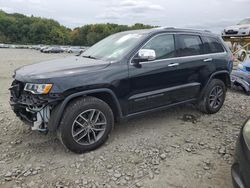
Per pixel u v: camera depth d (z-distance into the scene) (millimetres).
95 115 4047
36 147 4188
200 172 3588
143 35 4664
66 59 4762
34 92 3660
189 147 4266
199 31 5520
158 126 5055
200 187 3283
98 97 4195
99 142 4109
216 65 5602
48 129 3801
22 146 4223
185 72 5051
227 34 15461
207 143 4414
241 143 2725
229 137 4656
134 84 4363
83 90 3854
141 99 4480
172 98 4953
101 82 3969
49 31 110250
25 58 28609
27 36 109625
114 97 4156
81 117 3896
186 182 3375
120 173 3545
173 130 4898
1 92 7742
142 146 4262
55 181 3379
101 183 3346
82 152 4004
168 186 3295
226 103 6797
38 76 3721
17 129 4832
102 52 4832
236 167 2721
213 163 3809
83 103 3859
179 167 3699
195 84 5273
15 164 3734
